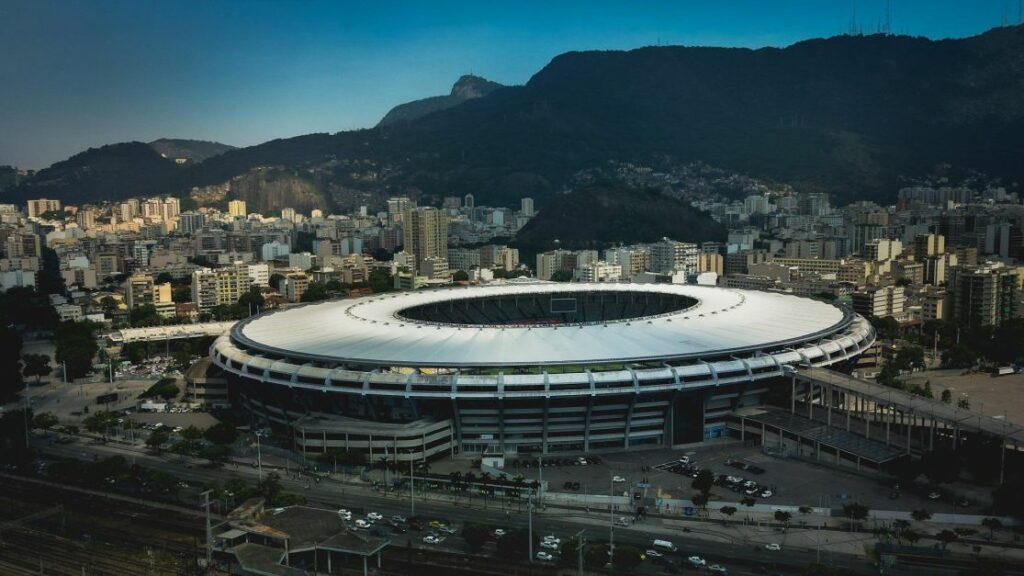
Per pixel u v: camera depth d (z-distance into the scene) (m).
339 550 199.38
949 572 195.25
